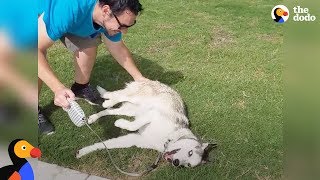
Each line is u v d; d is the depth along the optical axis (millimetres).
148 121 2996
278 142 3037
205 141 3021
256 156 2900
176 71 3951
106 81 3689
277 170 2779
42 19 2570
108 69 3875
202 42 4609
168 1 5941
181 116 3064
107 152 2824
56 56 4062
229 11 5652
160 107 3057
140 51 4316
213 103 3479
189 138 2807
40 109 3062
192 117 3275
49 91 3402
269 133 3131
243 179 2689
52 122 3090
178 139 2811
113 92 3377
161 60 4152
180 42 4582
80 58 3158
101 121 3158
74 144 2898
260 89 3717
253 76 3939
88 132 3025
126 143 2895
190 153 2703
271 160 2869
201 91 3637
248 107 3453
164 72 3920
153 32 4812
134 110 3219
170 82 3748
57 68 3834
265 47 4562
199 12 5574
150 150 2891
